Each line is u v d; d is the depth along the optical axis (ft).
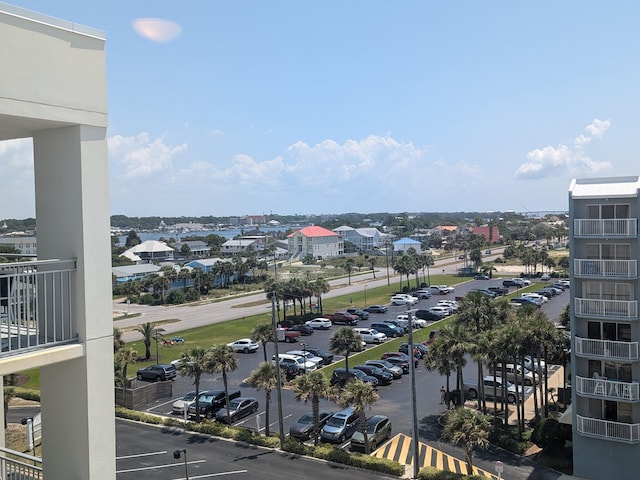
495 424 123.03
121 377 147.23
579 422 102.68
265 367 121.29
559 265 454.40
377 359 190.08
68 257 32.71
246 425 131.03
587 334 106.93
